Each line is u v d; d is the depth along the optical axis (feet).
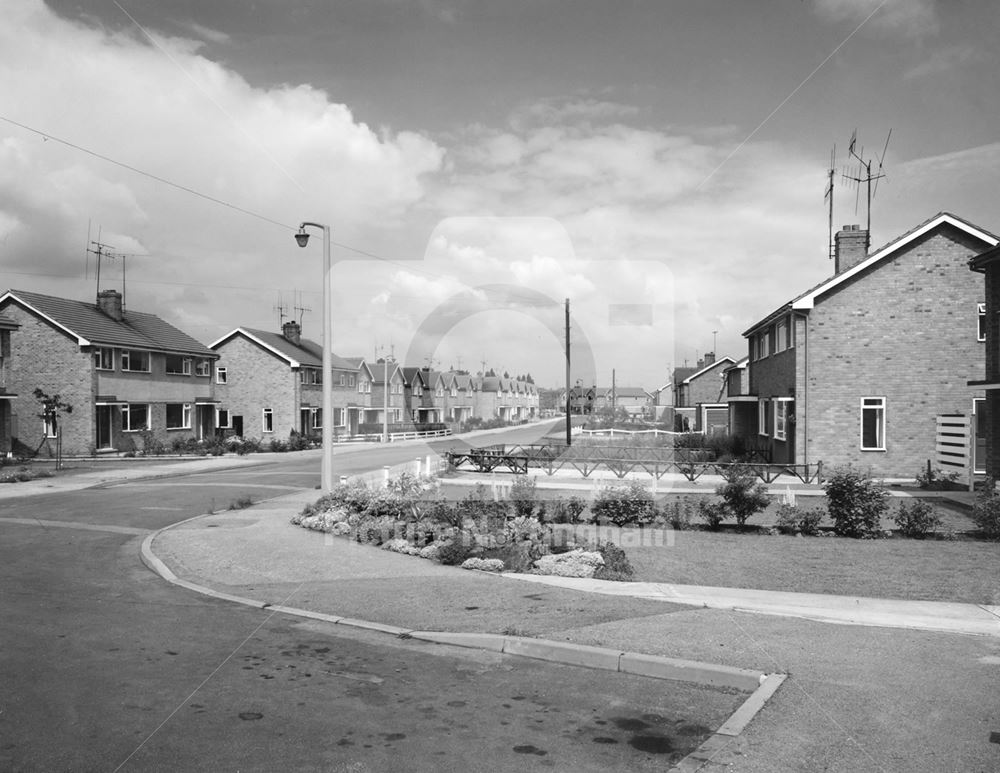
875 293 77.30
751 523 47.65
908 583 31.27
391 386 205.16
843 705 18.71
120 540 45.09
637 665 21.89
